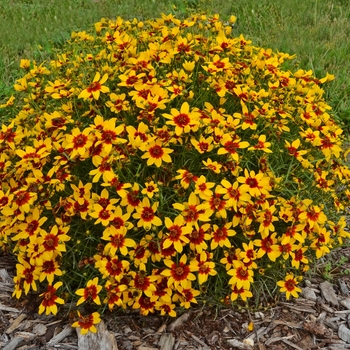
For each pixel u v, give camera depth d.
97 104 0.73
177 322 0.68
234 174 0.65
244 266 0.65
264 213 0.64
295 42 1.38
